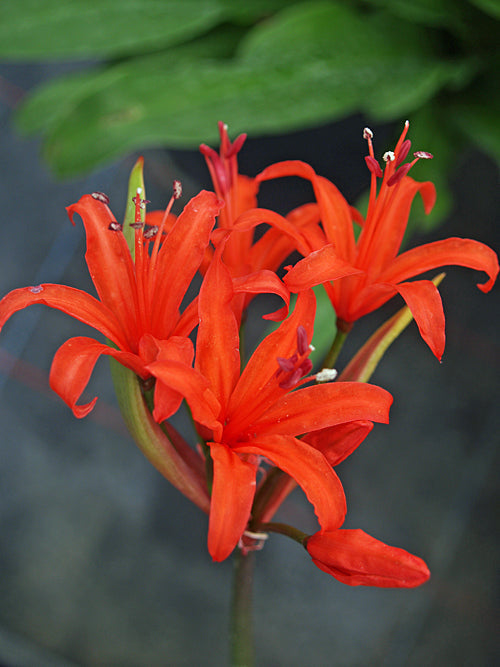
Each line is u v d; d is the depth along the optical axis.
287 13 0.50
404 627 0.52
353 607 0.52
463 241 0.28
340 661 0.50
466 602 0.52
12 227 0.65
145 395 0.28
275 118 0.43
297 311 0.26
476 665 0.50
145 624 0.52
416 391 0.60
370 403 0.26
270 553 0.54
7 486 0.56
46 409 0.59
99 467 0.57
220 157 0.30
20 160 0.68
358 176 0.62
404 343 0.62
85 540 0.54
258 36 0.45
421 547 0.54
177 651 0.51
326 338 0.40
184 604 0.52
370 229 0.29
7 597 0.52
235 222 0.27
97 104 0.43
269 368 0.26
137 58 0.53
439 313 0.27
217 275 0.26
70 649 0.51
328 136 0.60
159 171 0.68
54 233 0.65
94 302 0.27
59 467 0.57
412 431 0.58
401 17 0.48
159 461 0.28
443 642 0.51
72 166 0.43
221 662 0.51
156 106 0.42
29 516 0.55
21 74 0.72
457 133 0.54
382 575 0.25
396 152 0.29
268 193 0.64
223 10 0.49
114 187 0.67
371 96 0.44
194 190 0.69
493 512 0.55
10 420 0.58
